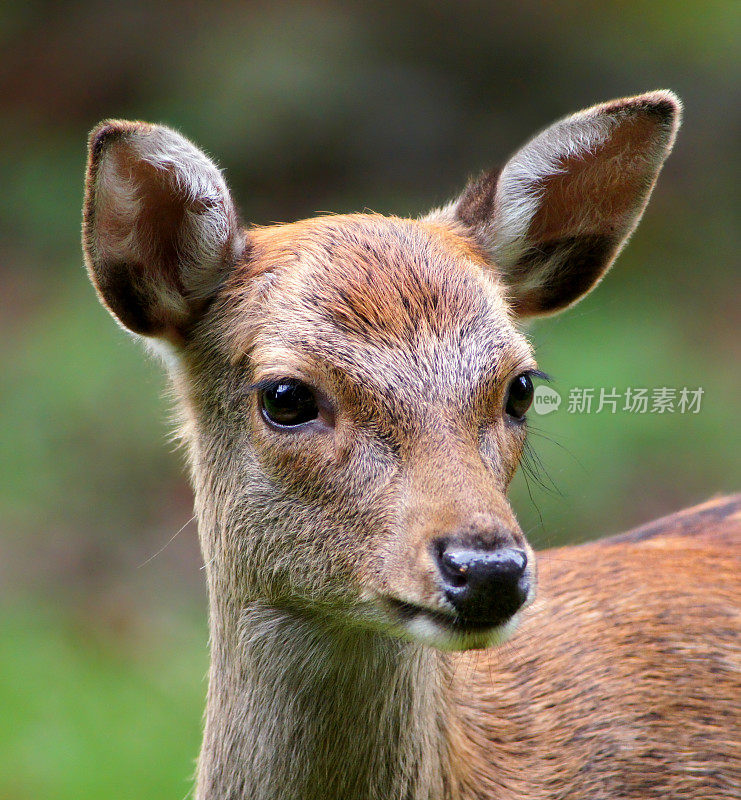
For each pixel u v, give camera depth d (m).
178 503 17.72
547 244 7.82
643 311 21.31
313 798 6.98
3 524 17.14
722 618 8.15
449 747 7.05
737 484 17.42
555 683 7.76
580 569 8.56
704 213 23.52
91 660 14.45
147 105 24.23
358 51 24.73
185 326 7.17
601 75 24.88
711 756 7.62
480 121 24.48
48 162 23.77
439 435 6.11
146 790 12.19
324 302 6.47
